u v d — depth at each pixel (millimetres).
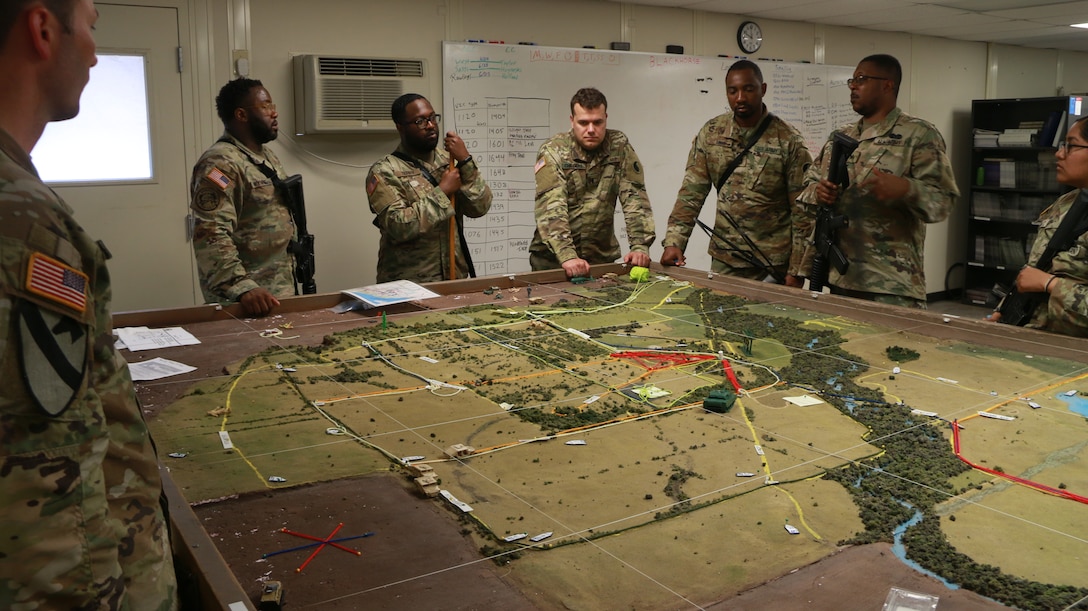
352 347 2295
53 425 678
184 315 2592
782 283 3697
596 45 5438
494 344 2324
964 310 7336
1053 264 2387
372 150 4668
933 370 2059
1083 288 2264
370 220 4727
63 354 696
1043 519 1277
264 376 2027
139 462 812
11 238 670
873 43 6922
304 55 4305
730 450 1563
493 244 5180
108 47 3896
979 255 7586
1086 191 2303
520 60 5078
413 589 1087
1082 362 2107
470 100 4930
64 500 683
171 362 2135
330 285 4645
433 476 1422
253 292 2682
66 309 702
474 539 1227
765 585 1092
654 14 5660
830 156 3176
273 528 1258
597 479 1435
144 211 4102
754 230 3670
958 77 7664
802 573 1121
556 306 2795
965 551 1181
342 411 1784
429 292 2947
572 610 1037
